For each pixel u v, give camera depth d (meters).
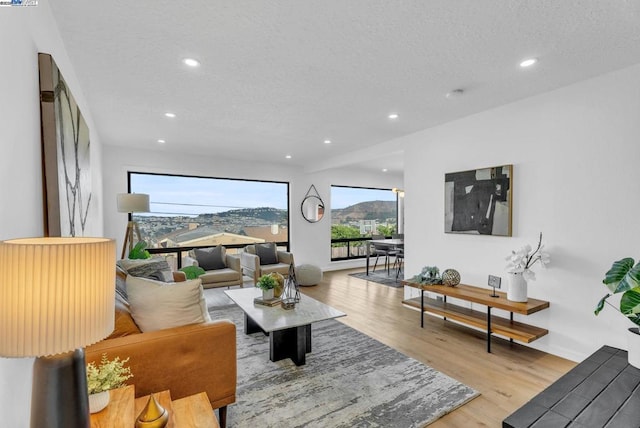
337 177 7.62
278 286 3.19
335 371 2.57
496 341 3.19
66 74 2.06
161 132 4.19
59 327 0.79
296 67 2.36
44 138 1.38
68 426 0.90
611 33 1.92
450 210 3.70
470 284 3.53
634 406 1.68
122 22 1.78
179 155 5.58
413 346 3.07
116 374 1.30
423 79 2.58
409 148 4.29
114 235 5.01
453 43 2.04
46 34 1.55
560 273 2.80
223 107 3.21
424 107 3.24
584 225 2.64
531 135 2.97
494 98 3.01
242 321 3.85
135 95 2.88
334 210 7.79
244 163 6.29
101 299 0.87
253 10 1.69
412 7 1.68
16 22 1.11
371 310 4.27
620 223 2.45
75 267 0.81
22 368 1.14
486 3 1.64
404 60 2.26
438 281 3.56
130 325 1.73
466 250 3.57
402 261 7.82
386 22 1.81
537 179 2.94
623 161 2.43
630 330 2.14
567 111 2.73
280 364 2.69
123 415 1.20
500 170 3.19
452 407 2.09
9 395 1.02
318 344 3.12
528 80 2.61
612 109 2.48
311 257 7.20
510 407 2.10
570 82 2.65
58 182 1.43
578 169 2.67
